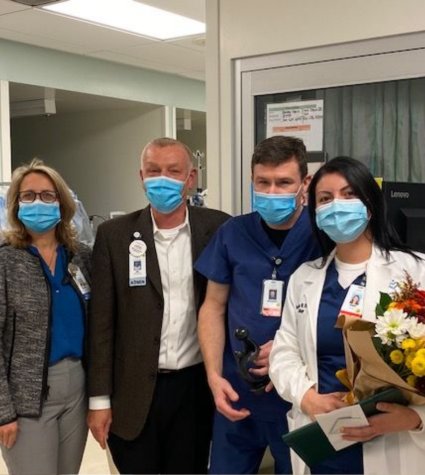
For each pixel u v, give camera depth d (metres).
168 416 2.11
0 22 4.45
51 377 2.05
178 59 5.77
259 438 1.99
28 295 2.02
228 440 2.03
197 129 8.38
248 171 2.73
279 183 1.81
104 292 2.10
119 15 4.33
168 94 6.53
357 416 1.43
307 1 2.48
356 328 1.43
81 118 7.05
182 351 2.10
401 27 2.28
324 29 2.45
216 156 2.80
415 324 1.32
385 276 1.58
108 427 2.11
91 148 7.03
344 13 2.40
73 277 2.13
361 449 1.60
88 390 2.12
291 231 1.89
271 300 1.88
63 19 4.40
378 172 2.45
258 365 1.85
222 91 2.76
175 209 2.07
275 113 2.66
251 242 1.96
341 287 1.63
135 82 6.12
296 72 2.56
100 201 7.04
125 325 2.09
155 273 2.07
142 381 2.06
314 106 2.56
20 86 5.20
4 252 2.04
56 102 6.20
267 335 1.87
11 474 2.07
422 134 2.34
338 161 1.63
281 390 1.66
